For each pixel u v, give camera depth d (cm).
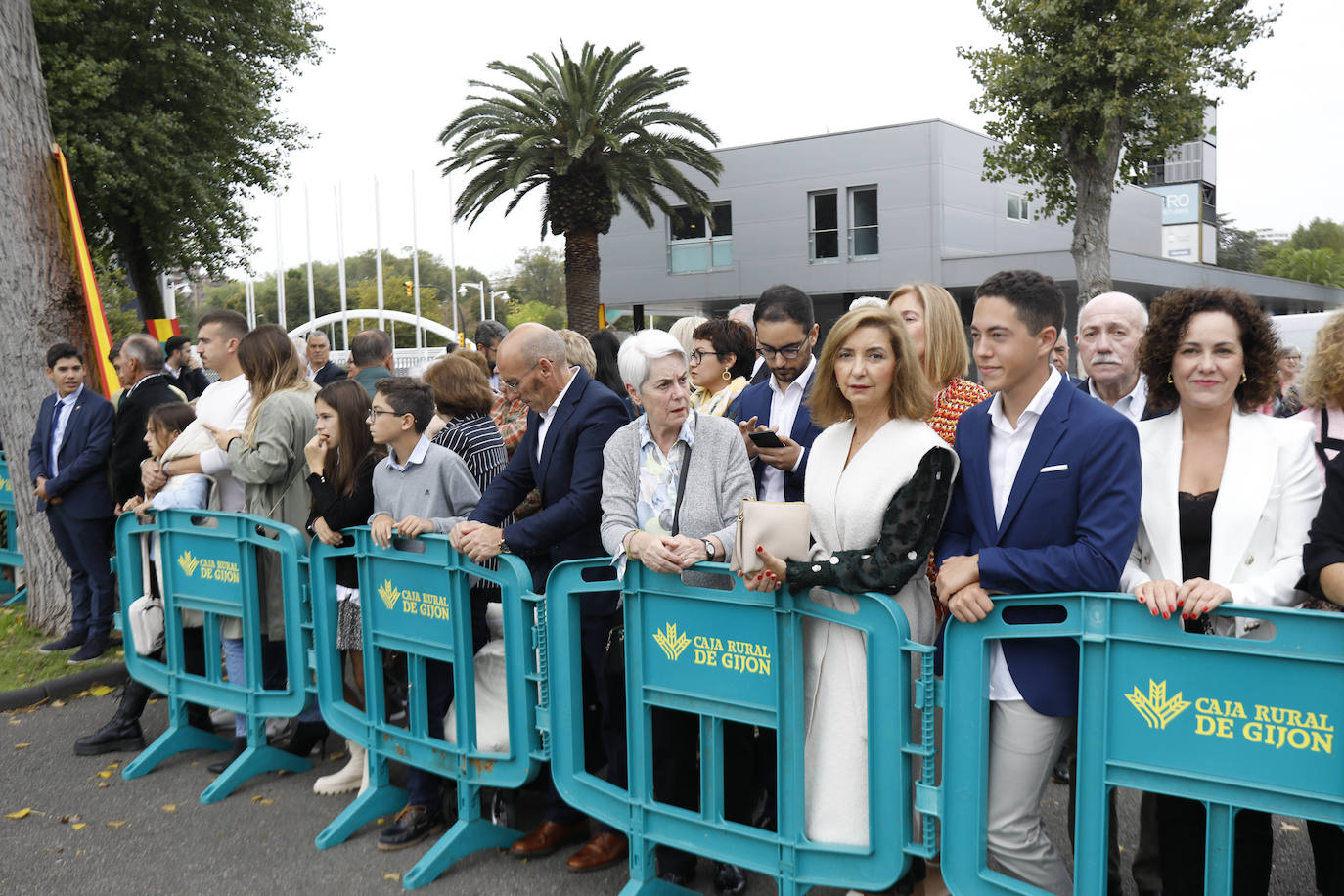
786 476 373
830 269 2870
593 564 342
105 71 1803
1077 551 246
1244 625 250
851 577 271
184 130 1955
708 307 3306
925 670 269
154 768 483
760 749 380
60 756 504
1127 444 252
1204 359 260
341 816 403
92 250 2091
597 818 349
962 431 279
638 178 2291
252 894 359
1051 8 1970
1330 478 245
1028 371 262
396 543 396
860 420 290
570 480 373
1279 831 388
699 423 339
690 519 330
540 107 2231
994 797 270
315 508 431
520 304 12144
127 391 672
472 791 378
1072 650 257
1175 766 236
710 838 317
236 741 482
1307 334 1358
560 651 351
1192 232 5609
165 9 1916
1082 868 251
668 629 321
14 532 825
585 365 482
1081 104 2012
